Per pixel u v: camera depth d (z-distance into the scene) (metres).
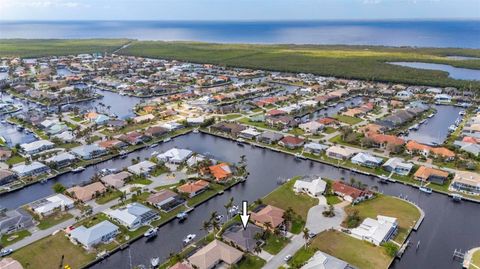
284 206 116.88
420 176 133.88
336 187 124.31
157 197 117.06
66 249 94.56
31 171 135.88
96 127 190.62
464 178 129.25
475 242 100.44
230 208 114.75
